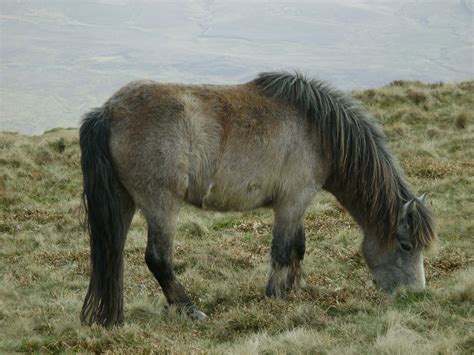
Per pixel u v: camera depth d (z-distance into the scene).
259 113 10.14
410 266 10.66
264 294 10.73
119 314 9.53
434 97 27.69
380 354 7.11
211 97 9.95
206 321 9.63
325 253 13.28
